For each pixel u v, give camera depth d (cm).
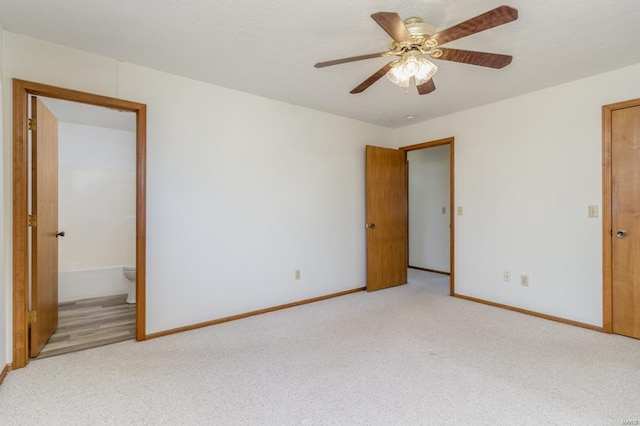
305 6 184
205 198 298
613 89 272
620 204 271
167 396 186
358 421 164
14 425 161
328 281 394
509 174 341
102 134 441
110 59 250
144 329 266
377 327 293
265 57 248
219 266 307
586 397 183
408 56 187
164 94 275
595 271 284
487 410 172
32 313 232
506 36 215
